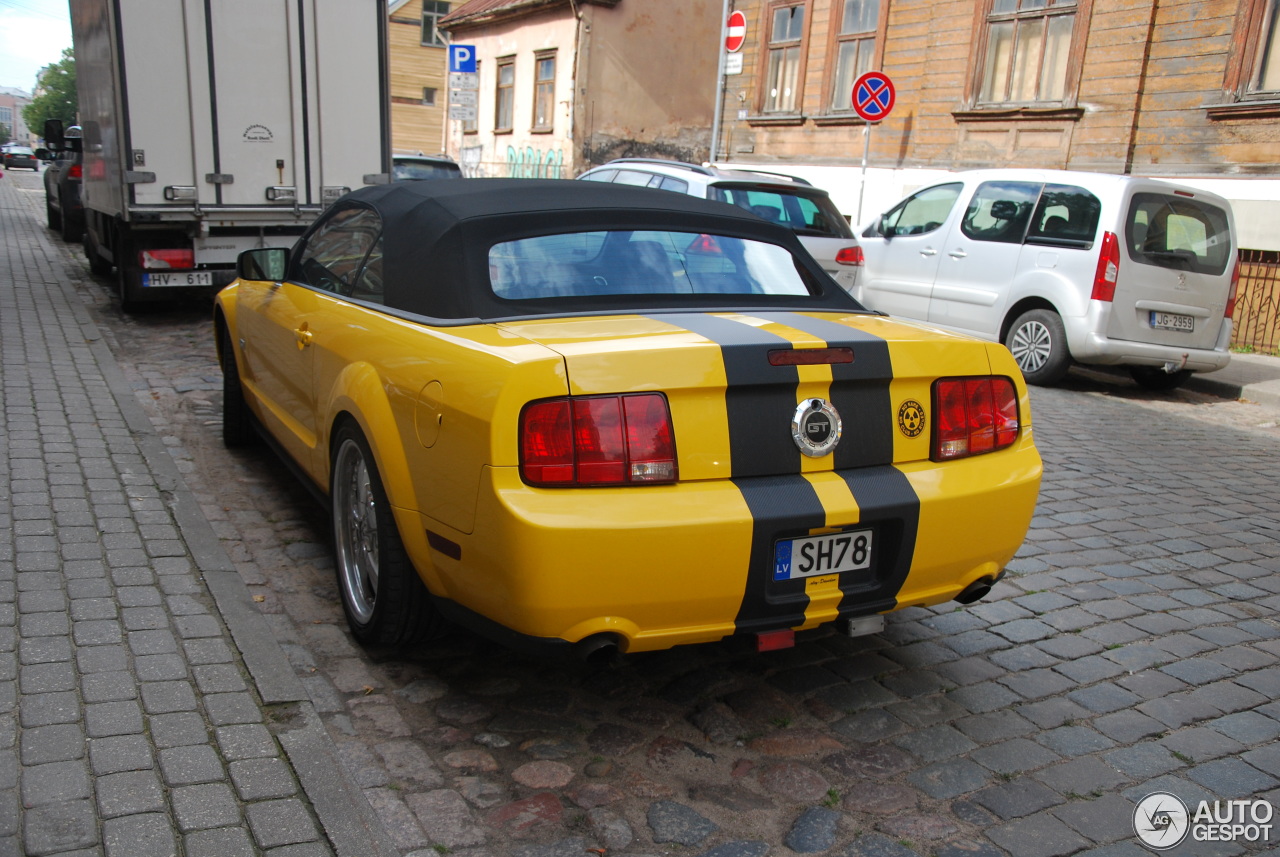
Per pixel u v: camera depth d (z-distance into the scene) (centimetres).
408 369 313
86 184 1145
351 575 364
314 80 976
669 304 347
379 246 386
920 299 1056
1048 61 1416
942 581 315
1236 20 1194
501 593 274
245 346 532
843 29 1736
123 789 258
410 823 258
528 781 280
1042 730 324
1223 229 945
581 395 267
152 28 898
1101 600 439
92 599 367
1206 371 970
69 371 727
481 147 2848
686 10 2494
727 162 2003
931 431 311
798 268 392
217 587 385
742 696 337
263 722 295
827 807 276
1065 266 920
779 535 280
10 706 293
